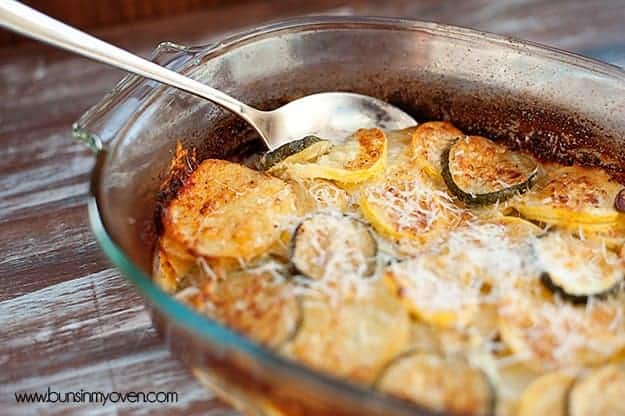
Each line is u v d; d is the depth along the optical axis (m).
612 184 0.56
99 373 0.51
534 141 0.58
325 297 0.48
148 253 0.50
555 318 0.48
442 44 0.57
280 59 0.57
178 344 0.46
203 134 0.56
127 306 0.54
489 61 0.57
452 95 0.58
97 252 0.56
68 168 0.61
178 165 0.54
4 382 0.50
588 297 0.49
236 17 0.74
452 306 0.48
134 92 0.51
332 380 0.40
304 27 0.57
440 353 0.46
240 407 0.47
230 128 0.57
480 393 0.44
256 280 0.49
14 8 0.50
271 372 0.42
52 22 0.51
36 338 0.52
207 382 0.47
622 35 0.70
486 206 0.55
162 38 0.71
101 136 0.49
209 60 0.55
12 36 0.70
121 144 0.49
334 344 0.46
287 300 0.48
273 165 0.56
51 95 0.67
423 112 0.59
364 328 0.47
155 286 0.44
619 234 0.53
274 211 0.53
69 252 0.56
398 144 0.58
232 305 0.49
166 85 0.52
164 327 0.46
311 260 0.50
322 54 0.58
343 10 0.74
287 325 0.47
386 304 0.48
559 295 0.49
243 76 0.57
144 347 0.52
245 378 0.44
